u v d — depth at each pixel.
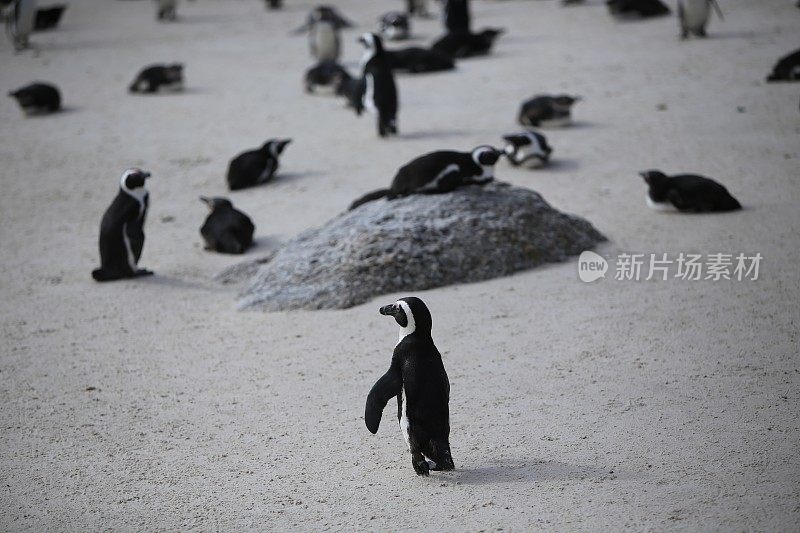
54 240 25.50
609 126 32.34
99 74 47.88
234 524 11.33
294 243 21.55
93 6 72.75
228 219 23.75
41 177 31.55
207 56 51.47
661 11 53.03
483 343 16.61
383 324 18.02
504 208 20.91
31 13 54.62
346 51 50.66
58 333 18.97
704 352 15.45
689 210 23.17
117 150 34.31
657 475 11.59
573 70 41.53
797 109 31.89
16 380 16.67
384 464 12.65
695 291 18.31
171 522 11.52
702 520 10.41
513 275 20.12
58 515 11.90
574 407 13.85
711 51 42.34
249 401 15.14
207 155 33.00
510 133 29.81
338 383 15.53
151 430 14.34
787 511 10.45
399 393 11.43
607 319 17.25
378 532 10.82
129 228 21.81
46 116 40.19
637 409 13.59
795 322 16.38
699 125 31.20
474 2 65.75
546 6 60.97
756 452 11.96
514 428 13.33
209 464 13.05
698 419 13.09
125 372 16.78
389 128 33.00
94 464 13.32
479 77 42.31
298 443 13.48
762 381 14.18
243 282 21.53
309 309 19.25
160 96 42.69
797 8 51.00
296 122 36.72
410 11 62.34
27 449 13.95
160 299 20.73
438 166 21.05
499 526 10.68
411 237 19.95
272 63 48.69
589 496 11.20
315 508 11.55
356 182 28.39
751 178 25.39
